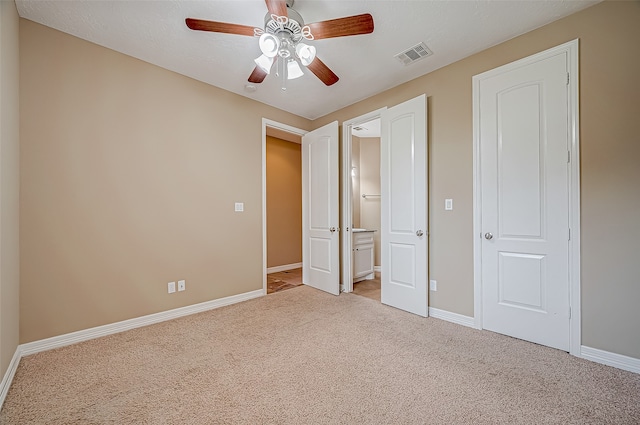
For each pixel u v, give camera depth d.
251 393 1.60
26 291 2.03
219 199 3.18
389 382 1.70
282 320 2.73
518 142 2.27
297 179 5.70
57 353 2.06
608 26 1.87
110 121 2.43
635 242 1.79
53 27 2.15
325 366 1.89
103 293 2.38
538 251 2.17
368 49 2.45
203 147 3.05
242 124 3.42
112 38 2.29
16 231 1.93
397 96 3.14
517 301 2.28
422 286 2.82
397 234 3.07
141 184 2.60
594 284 1.93
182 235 2.88
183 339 2.31
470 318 2.55
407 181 2.96
